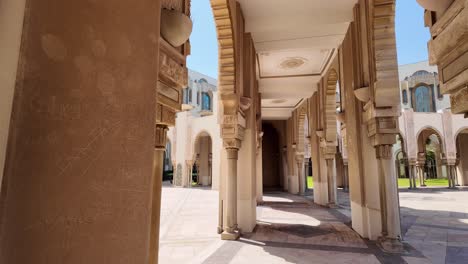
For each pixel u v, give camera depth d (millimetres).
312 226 6562
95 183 1348
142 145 1717
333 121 9531
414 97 28469
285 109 15148
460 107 1852
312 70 9641
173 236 5566
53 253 1110
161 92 2578
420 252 4426
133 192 1618
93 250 1314
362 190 5609
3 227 920
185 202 11180
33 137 1046
